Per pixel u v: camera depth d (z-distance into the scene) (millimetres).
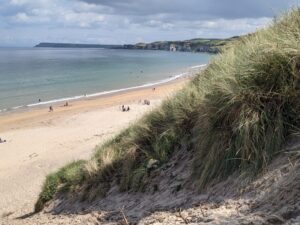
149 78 72250
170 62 126500
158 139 6680
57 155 22594
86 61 141375
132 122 9539
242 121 4449
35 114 38469
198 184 4840
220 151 4664
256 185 3953
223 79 5164
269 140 4266
